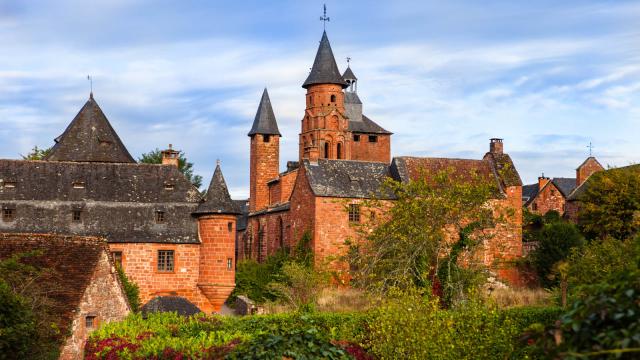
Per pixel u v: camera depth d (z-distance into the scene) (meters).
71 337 38.72
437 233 54.66
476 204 55.66
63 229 64.12
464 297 48.75
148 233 64.94
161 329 33.97
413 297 30.17
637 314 10.26
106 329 33.72
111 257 43.28
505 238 74.69
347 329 36.16
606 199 76.06
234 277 65.81
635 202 74.94
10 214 64.31
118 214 65.75
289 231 80.81
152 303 47.38
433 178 58.31
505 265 64.50
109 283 42.91
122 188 67.50
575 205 89.56
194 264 65.25
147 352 27.47
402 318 28.64
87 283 40.94
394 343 28.53
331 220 74.12
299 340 20.25
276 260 72.19
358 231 64.44
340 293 59.84
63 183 66.88
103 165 68.62
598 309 10.53
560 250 68.19
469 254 57.28
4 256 41.53
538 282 71.75
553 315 38.41
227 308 68.38
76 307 39.44
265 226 88.56
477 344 27.47
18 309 28.23
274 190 93.50
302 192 77.19
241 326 37.53
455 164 80.75
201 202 67.38
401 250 54.38
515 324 34.09
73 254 42.44
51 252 42.28
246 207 117.81
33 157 95.56
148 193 67.50
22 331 28.09
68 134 76.50
